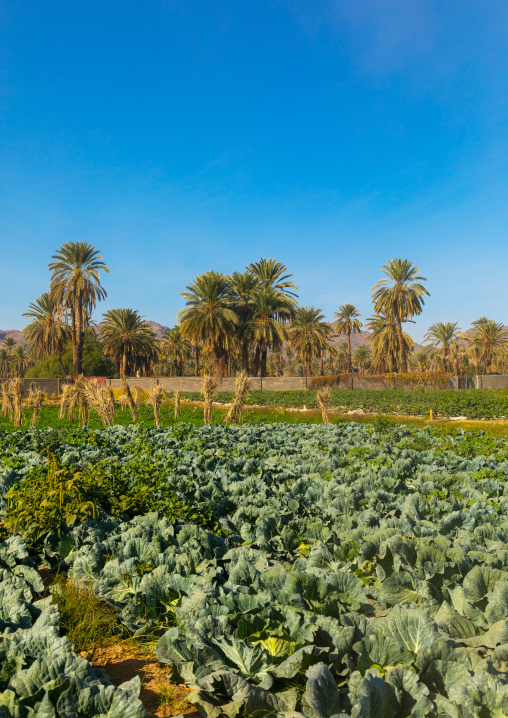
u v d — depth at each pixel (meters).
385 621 2.73
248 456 8.71
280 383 43.31
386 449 9.29
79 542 4.33
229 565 3.79
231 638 2.64
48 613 2.87
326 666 2.34
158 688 2.69
